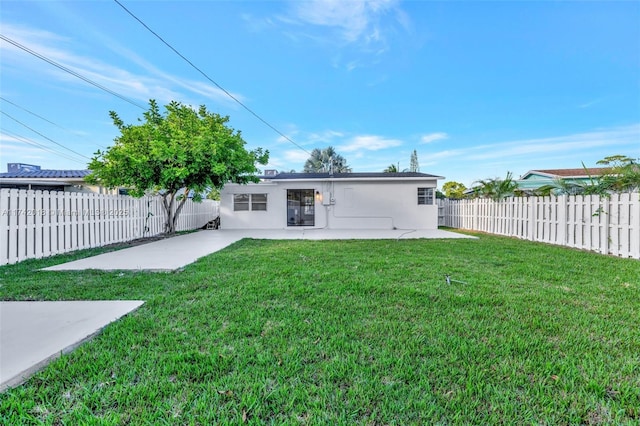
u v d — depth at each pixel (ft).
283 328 8.96
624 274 15.80
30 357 7.13
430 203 48.75
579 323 9.35
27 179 44.19
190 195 48.73
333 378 6.47
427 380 6.38
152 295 12.05
